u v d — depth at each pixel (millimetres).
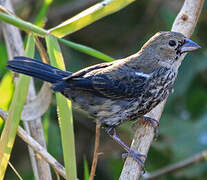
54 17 14203
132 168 8500
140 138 8836
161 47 9453
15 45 9906
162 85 9461
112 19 14523
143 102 9352
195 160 11180
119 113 9414
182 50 9391
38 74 8828
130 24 14461
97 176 13312
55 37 8844
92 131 13695
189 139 12375
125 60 9594
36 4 13922
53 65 8852
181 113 13047
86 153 13594
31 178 12422
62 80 8820
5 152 8219
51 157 8469
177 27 9555
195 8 9445
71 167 7980
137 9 14461
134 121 9664
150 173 12086
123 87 9258
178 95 13148
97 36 14461
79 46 8992
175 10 13875
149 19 14195
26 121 9477
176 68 9656
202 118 12805
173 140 12414
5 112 8805
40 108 9289
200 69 13219
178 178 12219
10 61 8781
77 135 13727
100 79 9266
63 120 8289
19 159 12781
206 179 12086
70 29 8797
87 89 9219
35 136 9414
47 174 9141
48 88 9180
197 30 13930
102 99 9359
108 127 9625
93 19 8828
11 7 10055
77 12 14445
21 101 8414
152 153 12438
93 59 13898
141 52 9641
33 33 8914
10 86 9883
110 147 13469
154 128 9156
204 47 13672
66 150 8055
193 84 13445
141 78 9305
